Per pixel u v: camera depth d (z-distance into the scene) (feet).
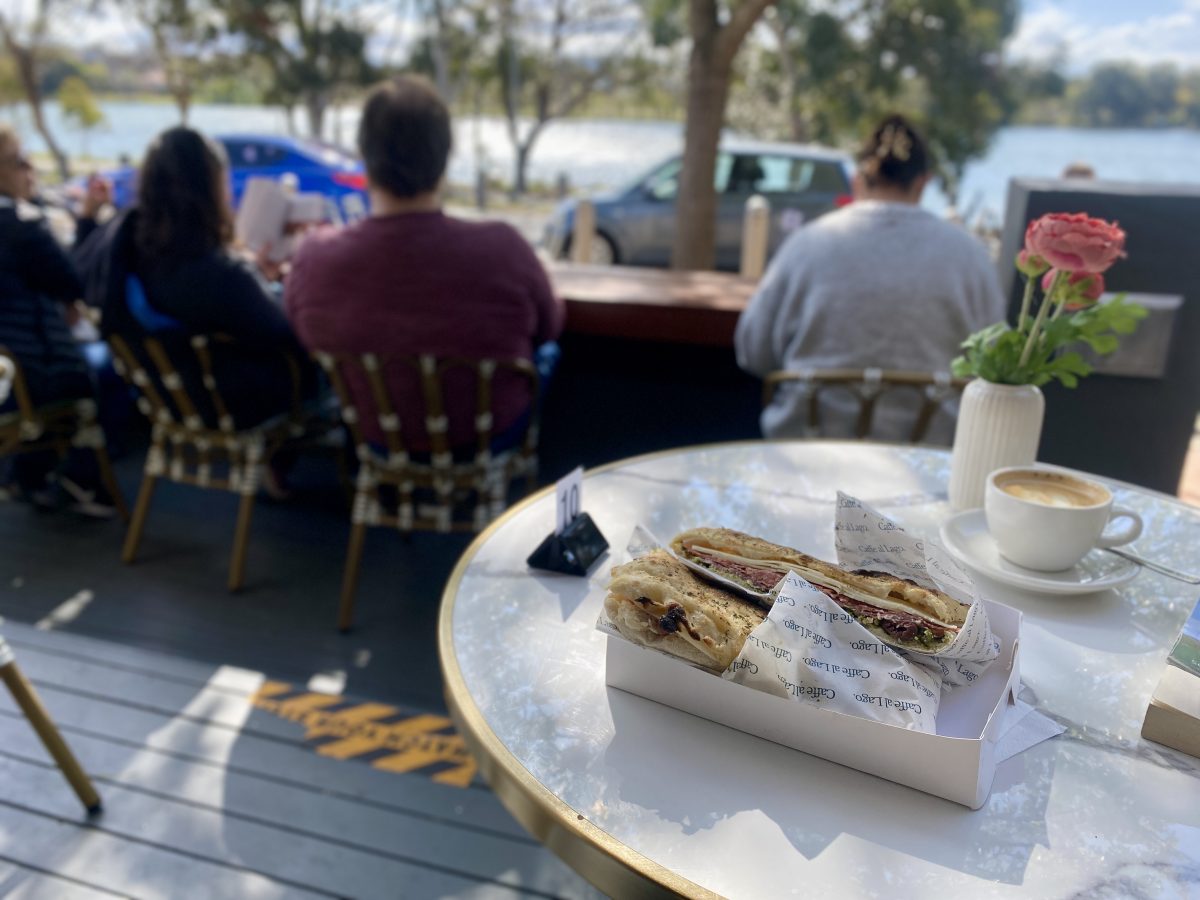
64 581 8.58
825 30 48.88
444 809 5.78
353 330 6.84
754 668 2.53
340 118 68.44
